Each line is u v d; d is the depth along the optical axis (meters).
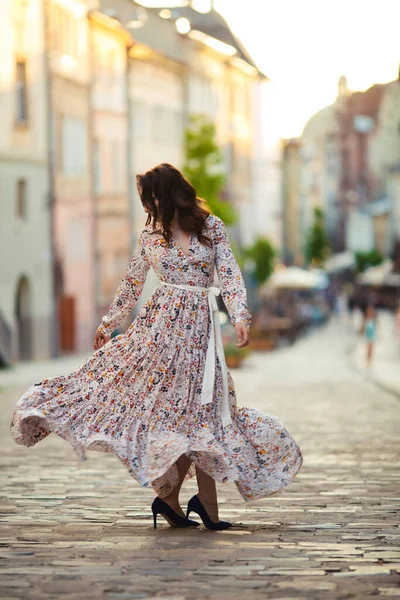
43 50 55.53
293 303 105.56
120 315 9.24
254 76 104.25
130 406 8.76
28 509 10.41
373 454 15.42
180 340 8.85
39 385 8.81
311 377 40.72
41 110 55.47
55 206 57.16
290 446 8.92
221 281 9.00
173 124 79.81
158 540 8.75
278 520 9.75
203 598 7.01
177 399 8.78
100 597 7.05
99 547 8.49
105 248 65.88
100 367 8.89
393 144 157.75
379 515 10.05
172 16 82.56
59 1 57.62
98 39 64.56
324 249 165.38
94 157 63.59
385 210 184.75
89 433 8.66
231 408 8.94
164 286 8.97
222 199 95.00
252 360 56.34
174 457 8.48
